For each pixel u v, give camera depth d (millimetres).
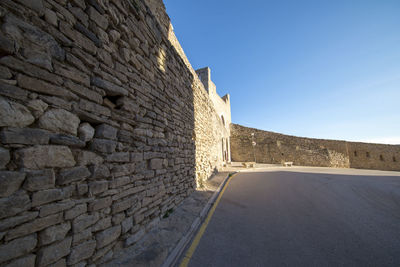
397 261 2234
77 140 1875
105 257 2105
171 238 2781
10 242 1313
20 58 1468
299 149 20438
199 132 7078
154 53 3631
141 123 3031
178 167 4551
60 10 1798
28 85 1504
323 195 5562
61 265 1638
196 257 2426
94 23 2176
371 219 3600
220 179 8734
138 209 2785
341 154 19625
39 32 1604
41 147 1559
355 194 5629
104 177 2201
